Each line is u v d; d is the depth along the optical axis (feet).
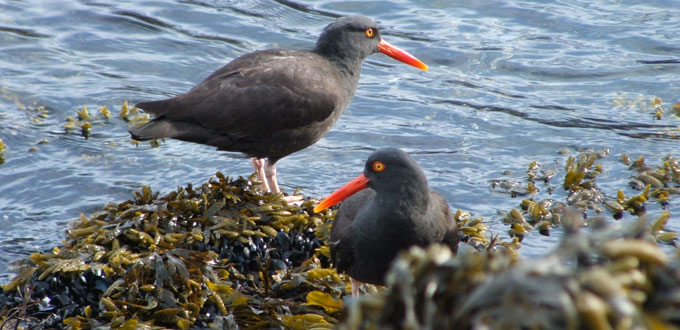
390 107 50.55
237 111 36.63
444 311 15.43
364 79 53.98
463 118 49.16
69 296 30.58
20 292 30.12
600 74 53.42
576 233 14.78
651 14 59.72
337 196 29.84
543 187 41.52
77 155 45.16
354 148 46.06
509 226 37.52
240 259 32.89
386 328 15.66
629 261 13.84
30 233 37.70
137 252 31.83
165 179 43.06
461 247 33.55
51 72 53.67
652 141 46.16
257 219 33.60
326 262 33.63
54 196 41.27
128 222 32.37
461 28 59.06
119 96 51.42
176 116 36.37
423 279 15.48
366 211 28.86
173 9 61.87
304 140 38.81
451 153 45.39
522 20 59.93
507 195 40.70
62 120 48.75
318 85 38.09
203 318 29.53
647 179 41.22
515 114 49.44
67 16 60.44
